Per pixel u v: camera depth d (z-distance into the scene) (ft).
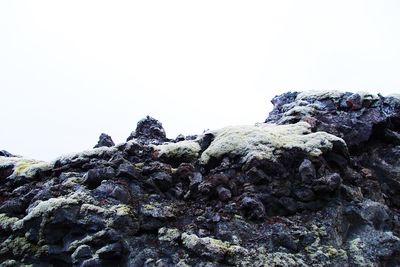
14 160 49.62
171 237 38.04
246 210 40.68
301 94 60.03
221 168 44.70
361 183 46.83
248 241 38.19
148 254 37.01
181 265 35.81
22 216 41.91
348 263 38.42
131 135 57.16
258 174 42.75
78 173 44.21
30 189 44.27
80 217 38.86
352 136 51.29
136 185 42.50
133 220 38.78
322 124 51.75
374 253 39.68
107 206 39.60
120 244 37.24
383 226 42.98
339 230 41.19
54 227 39.09
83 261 36.58
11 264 38.50
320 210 42.47
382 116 53.16
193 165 46.14
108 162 44.19
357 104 54.54
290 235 39.09
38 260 38.86
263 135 46.98
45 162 48.78
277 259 36.91
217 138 48.14
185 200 42.70
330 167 46.19
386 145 52.60
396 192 48.75
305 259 37.88
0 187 45.83
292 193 43.06
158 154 47.03
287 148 45.27
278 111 60.75
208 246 36.40
